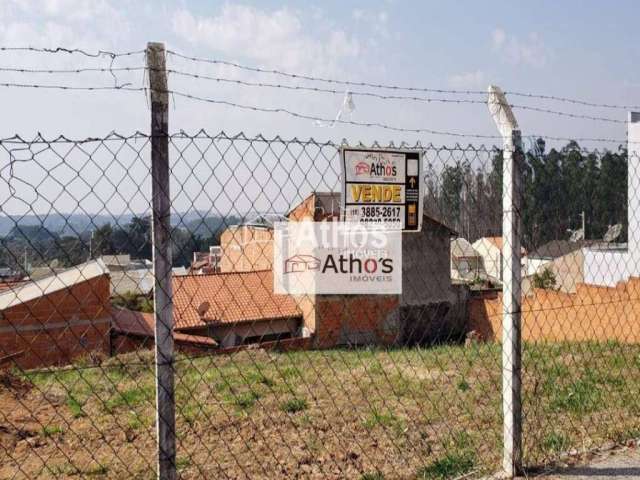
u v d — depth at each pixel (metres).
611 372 7.27
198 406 6.00
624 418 5.14
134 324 12.05
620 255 10.89
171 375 2.81
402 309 19.95
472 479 3.75
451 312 21.25
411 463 4.21
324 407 6.05
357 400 6.38
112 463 4.39
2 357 8.66
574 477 3.75
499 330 17.38
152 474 4.14
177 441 4.83
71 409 6.00
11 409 6.07
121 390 6.95
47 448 4.78
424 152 3.55
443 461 4.09
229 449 4.54
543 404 5.71
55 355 10.17
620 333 10.31
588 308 10.74
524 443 4.36
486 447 4.51
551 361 8.00
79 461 4.45
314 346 17.19
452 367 8.25
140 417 5.65
